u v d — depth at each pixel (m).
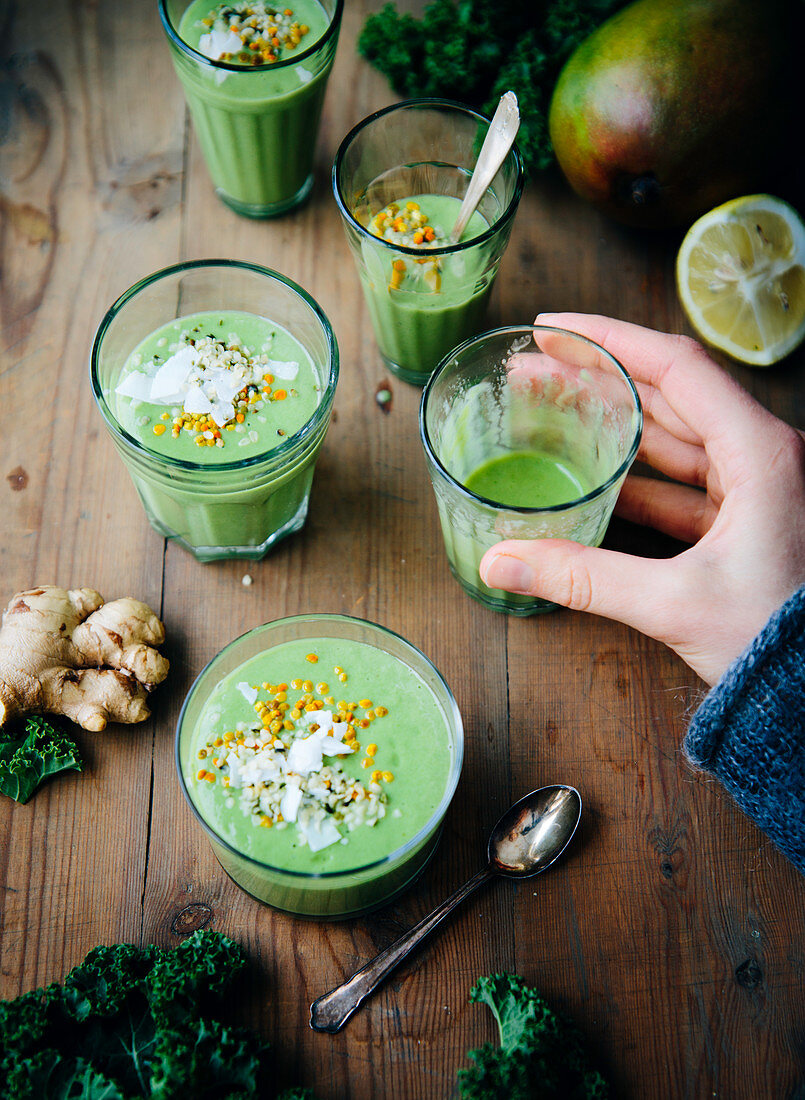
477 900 0.52
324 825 0.50
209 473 0.52
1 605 0.57
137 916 0.51
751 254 0.61
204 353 0.56
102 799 0.53
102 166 0.65
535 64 0.62
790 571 0.49
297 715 0.52
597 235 0.64
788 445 0.50
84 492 0.59
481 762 0.54
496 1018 0.50
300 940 0.51
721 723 0.48
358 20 0.68
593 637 0.57
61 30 0.68
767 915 0.52
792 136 0.59
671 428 0.57
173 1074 0.46
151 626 0.54
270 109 0.59
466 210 0.58
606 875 0.53
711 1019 0.50
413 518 0.59
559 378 0.55
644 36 0.57
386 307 0.58
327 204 0.65
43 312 0.62
